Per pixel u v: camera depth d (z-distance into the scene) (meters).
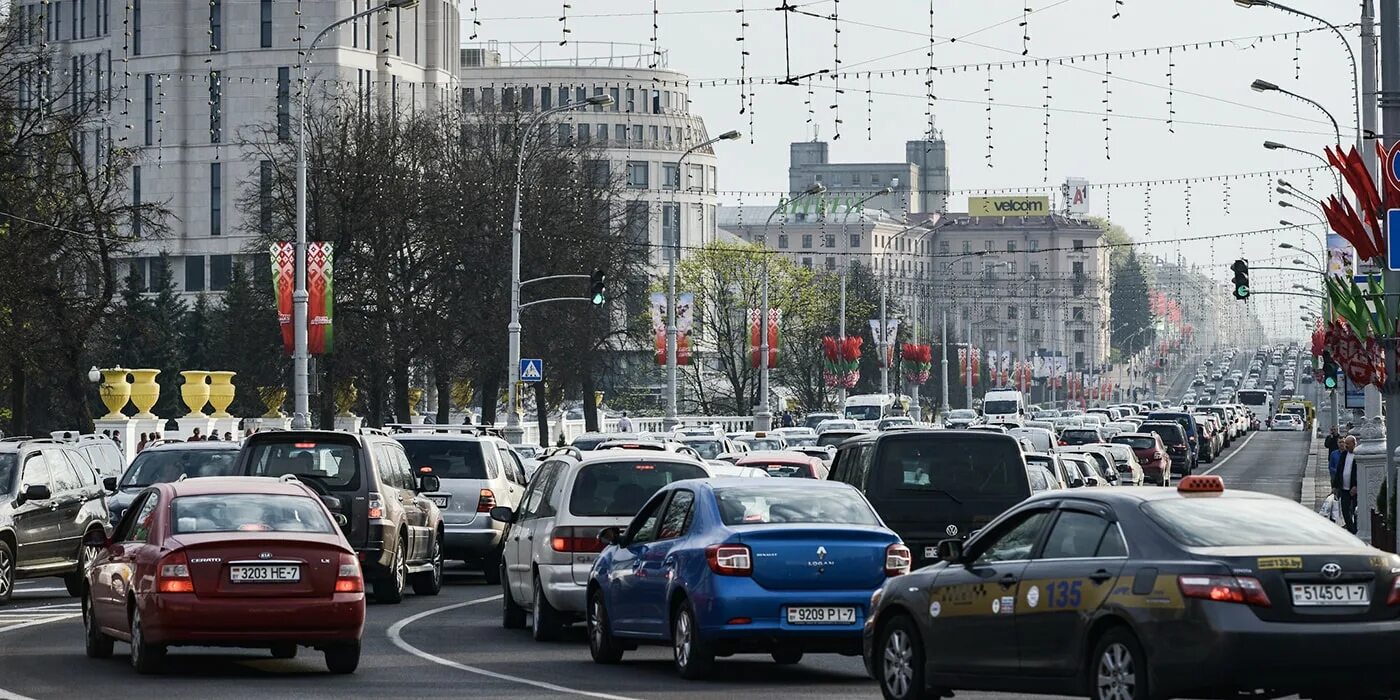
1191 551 32.22
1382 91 63.91
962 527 57.84
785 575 43.38
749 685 43.66
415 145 194.25
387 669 47.03
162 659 45.25
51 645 53.97
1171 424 198.75
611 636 48.25
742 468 82.25
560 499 54.91
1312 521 33.69
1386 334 64.25
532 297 197.12
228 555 44.31
